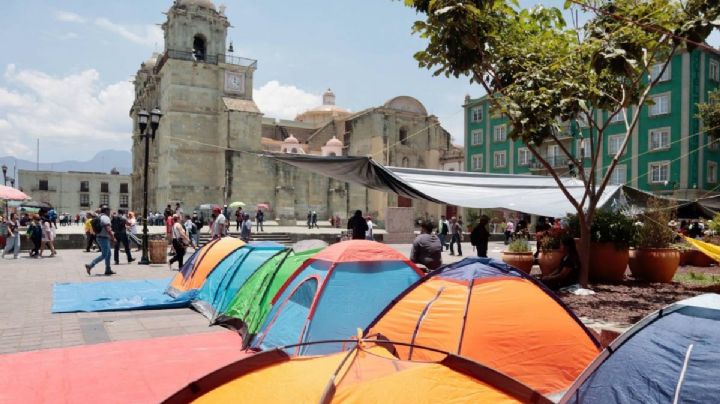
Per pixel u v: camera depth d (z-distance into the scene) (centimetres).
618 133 3988
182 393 337
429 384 323
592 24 973
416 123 6525
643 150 3828
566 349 539
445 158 6562
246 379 345
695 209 2169
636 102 1099
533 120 906
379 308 669
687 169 3581
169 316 980
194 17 5206
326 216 5669
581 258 1024
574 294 984
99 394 558
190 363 673
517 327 537
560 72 963
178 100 5094
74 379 605
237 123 5072
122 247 2438
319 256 736
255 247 1052
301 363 362
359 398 309
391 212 3256
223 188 5041
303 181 5544
